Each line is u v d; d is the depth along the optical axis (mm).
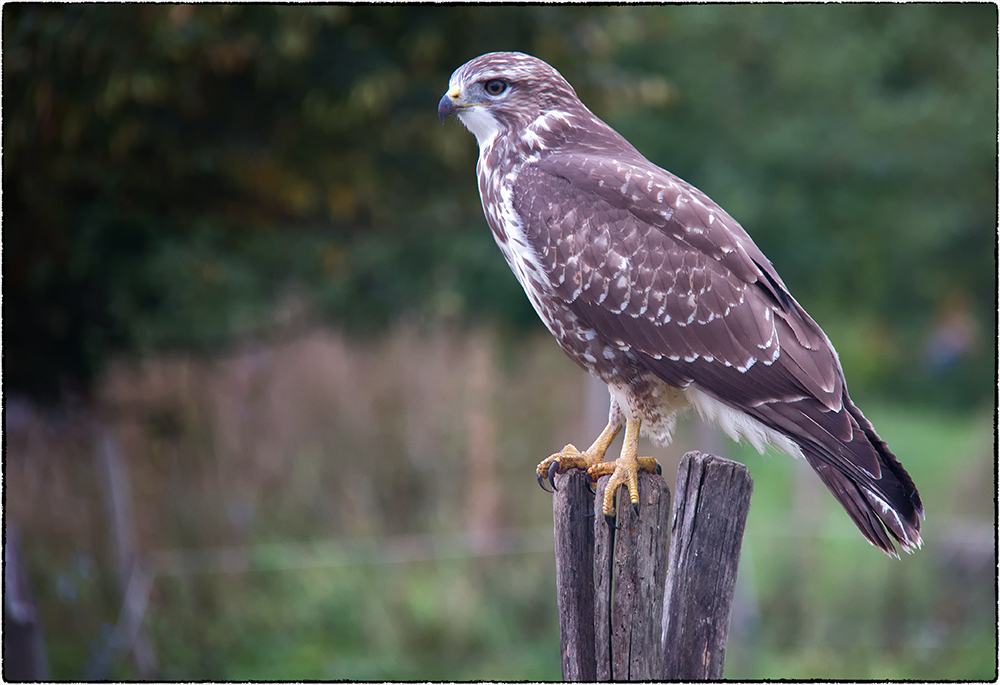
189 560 13281
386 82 11266
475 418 14586
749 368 6828
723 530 5867
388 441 14383
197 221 12984
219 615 13031
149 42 10445
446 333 15688
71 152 11086
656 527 6180
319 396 14492
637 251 7031
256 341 15062
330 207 13195
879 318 29562
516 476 14578
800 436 6703
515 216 7348
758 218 21734
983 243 26750
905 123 22500
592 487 7000
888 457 6496
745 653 13094
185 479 13641
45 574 12336
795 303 7012
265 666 12578
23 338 12023
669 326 6969
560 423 14922
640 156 7676
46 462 12555
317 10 10625
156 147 11586
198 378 14117
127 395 13477
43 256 11617
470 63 7750
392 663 12695
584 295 7137
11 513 11867
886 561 13883
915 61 24812
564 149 7559
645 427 7258
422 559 13688
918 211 23922
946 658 12992
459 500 14320
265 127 12000
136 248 12602
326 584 13391
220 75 11359
